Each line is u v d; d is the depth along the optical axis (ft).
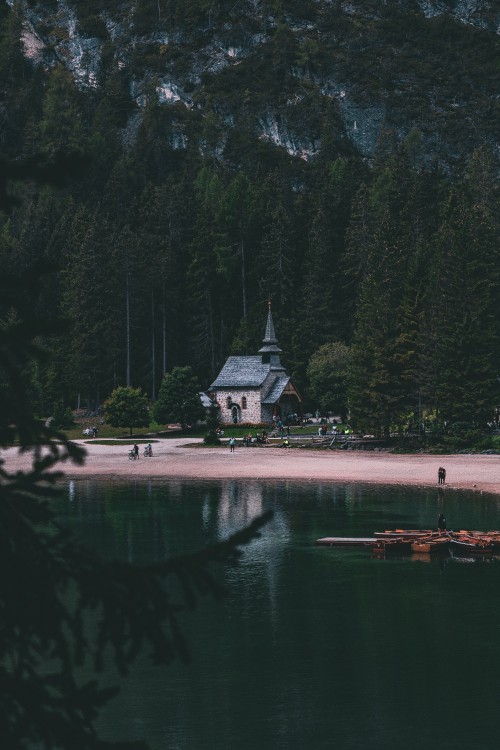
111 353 566.36
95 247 588.09
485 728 88.58
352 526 200.44
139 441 446.19
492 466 325.83
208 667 107.14
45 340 558.97
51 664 108.58
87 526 197.98
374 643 115.44
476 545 173.06
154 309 605.31
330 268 631.15
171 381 477.77
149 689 100.58
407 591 141.59
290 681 101.91
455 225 488.44
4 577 22.91
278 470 326.65
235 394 506.07
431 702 95.09
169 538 182.29
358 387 413.18
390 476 303.07
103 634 24.39
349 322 603.67
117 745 23.85
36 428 24.25
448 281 419.13
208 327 621.31
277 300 635.25
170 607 24.70
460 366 389.60
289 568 158.81
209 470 330.54
